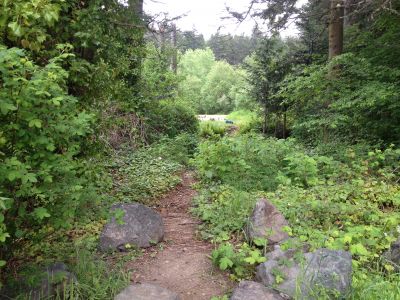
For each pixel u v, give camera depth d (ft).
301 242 13.48
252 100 59.21
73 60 14.82
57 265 11.75
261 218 15.55
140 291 10.95
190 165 33.17
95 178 13.69
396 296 10.22
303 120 35.42
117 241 15.02
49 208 9.85
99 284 11.57
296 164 24.09
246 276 12.92
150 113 40.81
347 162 26.84
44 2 10.73
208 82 154.81
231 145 25.63
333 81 29.55
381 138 32.83
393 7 33.01
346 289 10.77
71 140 11.49
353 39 42.22
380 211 17.71
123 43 20.81
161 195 23.98
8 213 9.36
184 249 15.40
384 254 13.26
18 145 9.31
